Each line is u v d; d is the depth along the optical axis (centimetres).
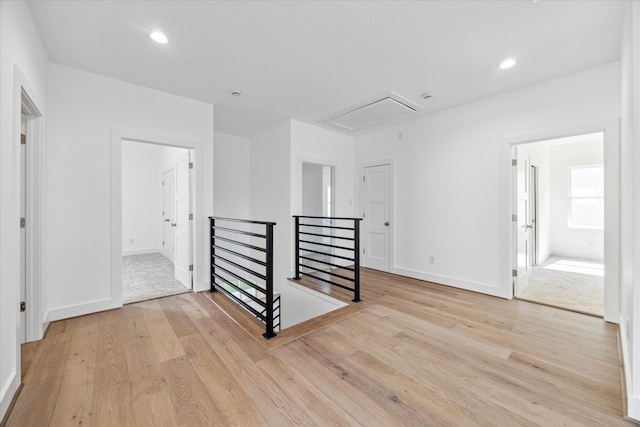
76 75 258
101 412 136
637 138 134
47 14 187
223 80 285
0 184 137
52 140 245
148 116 298
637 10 133
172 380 161
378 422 130
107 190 272
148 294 324
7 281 143
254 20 195
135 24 199
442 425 128
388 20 195
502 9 183
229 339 211
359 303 292
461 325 237
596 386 156
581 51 230
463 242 346
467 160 342
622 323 204
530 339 212
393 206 427
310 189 679
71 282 253
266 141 466
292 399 145
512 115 305
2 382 136
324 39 217
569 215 602
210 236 336
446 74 271
